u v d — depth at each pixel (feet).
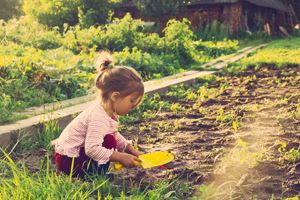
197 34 54.85
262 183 8.07
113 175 8.14
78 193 6.93
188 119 13.57
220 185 7.90
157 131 12.10
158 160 7.43
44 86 15.85
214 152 9.93
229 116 13.38
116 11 60.34
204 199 7.40
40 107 13.57
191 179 8.36
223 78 22.93
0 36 32.50
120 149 8.31
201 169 8.85
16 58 17.56
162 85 18.63
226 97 17.52
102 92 7.75
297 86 20.08
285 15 72.74
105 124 7.72
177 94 17.52
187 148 10.40
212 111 14.79
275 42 51.83
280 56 33.88
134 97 7.75
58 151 7.99
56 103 14.23
